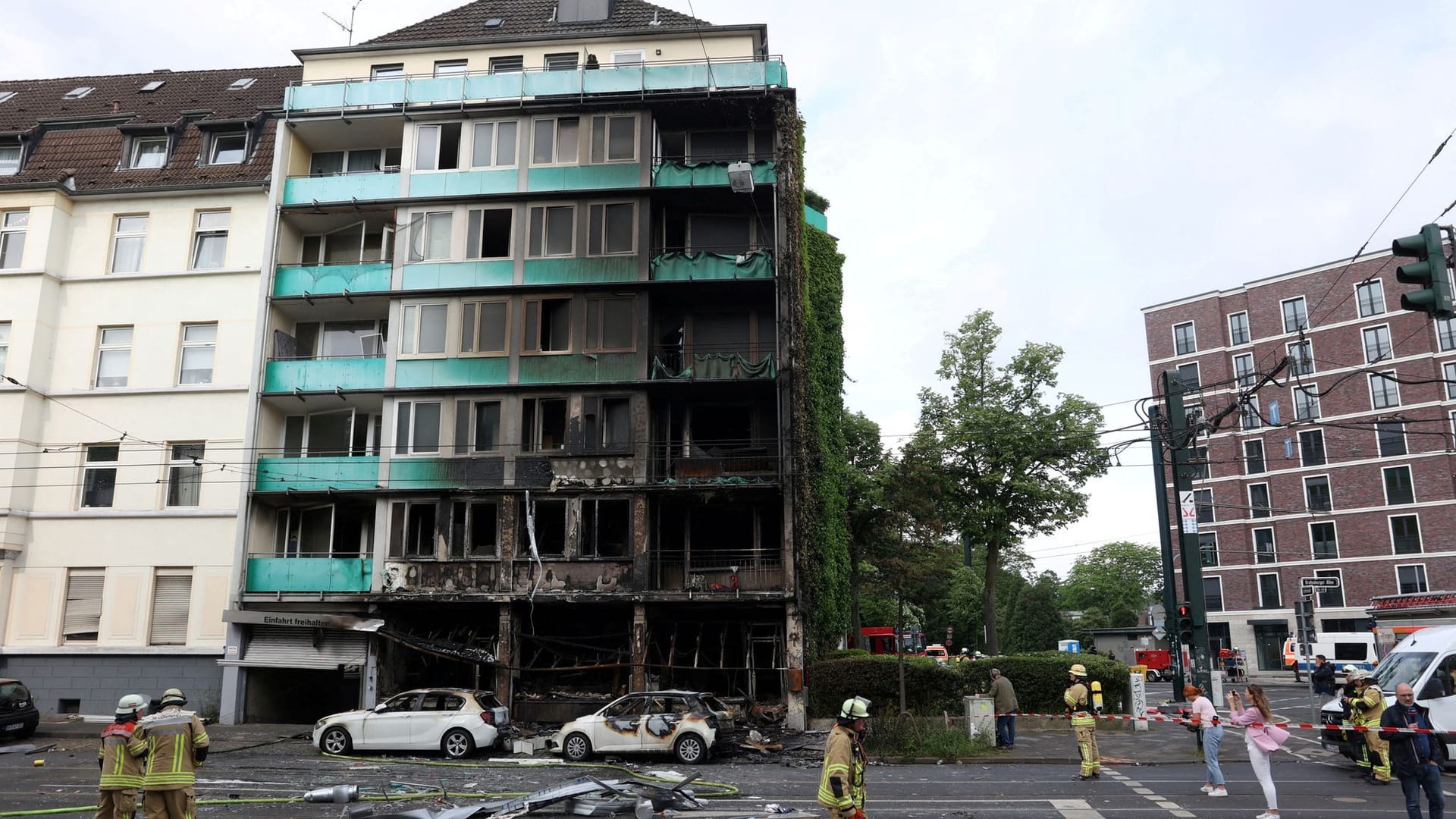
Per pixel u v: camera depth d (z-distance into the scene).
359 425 30.05
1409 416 60.41
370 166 32.25
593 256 28.75
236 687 27.33
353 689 30.05
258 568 28.14
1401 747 11.38
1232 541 66.31
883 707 25.31
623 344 28.22
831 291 34.81
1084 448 38.50
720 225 29.92
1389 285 62.28
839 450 33.91
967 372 40.66
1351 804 13.60
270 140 32.00
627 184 29.03
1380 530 60.66
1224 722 26.73
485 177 29.62
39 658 28.36
